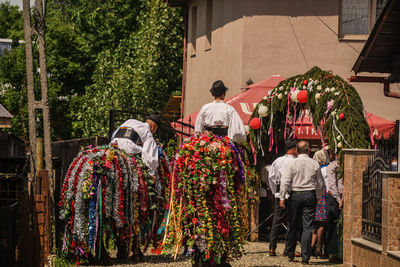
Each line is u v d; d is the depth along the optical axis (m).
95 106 32.69
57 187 15.00
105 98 32.47
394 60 13.34
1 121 19.06
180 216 8.61
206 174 8.45
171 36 35.03
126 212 10.71
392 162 9.45
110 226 10.61
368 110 19.53
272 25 20.11
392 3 11.73
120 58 35.97
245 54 20.11
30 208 9.96
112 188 10.56
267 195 15.14
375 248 9.05
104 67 35.31
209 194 8.58
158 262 11.01
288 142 12.28
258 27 20.11
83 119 34.34
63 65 42.31
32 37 13.23
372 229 9.62
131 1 43.28
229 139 8.98
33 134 12.97
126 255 11.20
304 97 12.33
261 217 15.13
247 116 15.91
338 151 11.42
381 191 9.22
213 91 9.52
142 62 33.25
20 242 9.44
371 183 9.72
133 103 31.88
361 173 10.19
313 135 15.80
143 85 32.38
